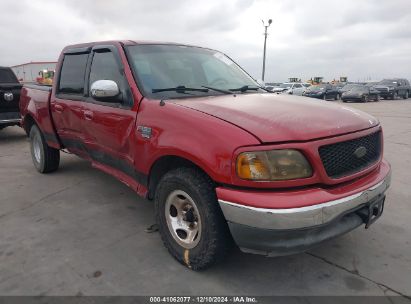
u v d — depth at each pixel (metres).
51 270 2.88
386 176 2.90
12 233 3.52
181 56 3.84
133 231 3.56
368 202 2.65
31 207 4.18
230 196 2.37
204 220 2.61
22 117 5.61
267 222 2.27
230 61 4.42
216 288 2.67
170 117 2.81
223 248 2.63
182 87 3.39
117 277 2.79
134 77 3.32
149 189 3.19
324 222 2.33
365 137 2.77
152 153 2.92
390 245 3.29
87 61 4.08
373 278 2.79
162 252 3.16
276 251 2.34
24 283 2.71
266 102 3.04
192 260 2.79
